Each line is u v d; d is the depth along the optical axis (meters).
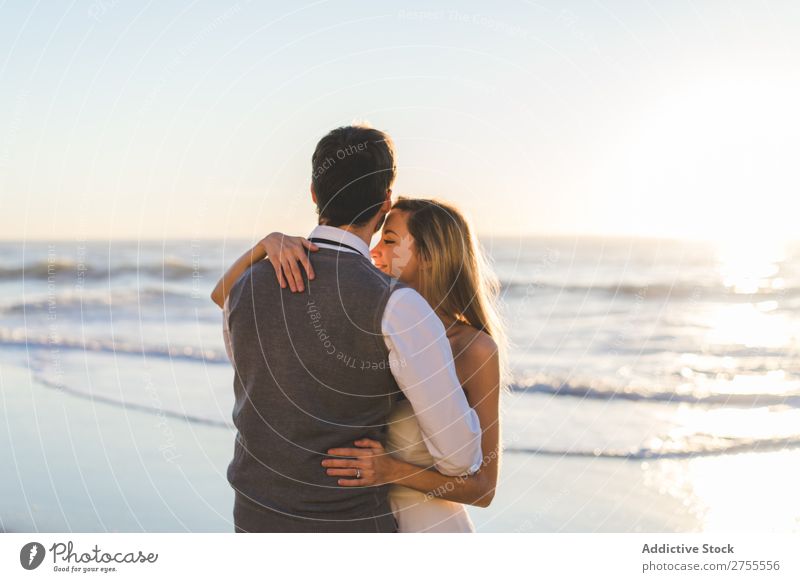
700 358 13.17
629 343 14.49
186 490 5.88
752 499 6.03
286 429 1.93
